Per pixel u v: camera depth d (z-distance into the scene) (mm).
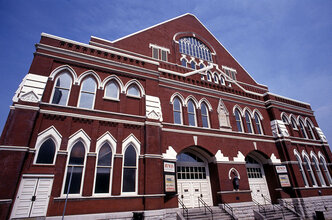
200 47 26656
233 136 18219
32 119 10680
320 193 19469
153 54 21938
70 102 12422
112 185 11453
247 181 16938
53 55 12812
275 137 20891
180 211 12977
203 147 16281
